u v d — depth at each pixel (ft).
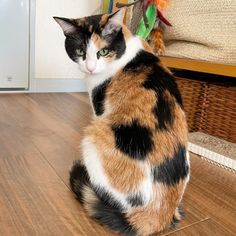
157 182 2.36
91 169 2.52
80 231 2.45
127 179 2.36
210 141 4.70
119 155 2.38
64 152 3.99
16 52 6.97
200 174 3.84
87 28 2.87
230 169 4.05
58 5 7.07
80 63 2.96
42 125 5.02
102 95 2.81
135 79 2.65
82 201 2.68
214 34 4.51
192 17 4.72
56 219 2.58
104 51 2.85
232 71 3.99
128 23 5.08
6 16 6.62
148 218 2.40
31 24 6.90
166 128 2.43
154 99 2.47
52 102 6.62
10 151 3.88
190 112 5.24
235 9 4.27
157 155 2.36
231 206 3.10
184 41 5.08
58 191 3.02
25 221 2.52
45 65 7.39
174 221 2.60
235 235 2.61
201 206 3.04
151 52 3.10
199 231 2.61
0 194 2.87
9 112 5.60
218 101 4.75
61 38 7.34
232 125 4.62
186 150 2.58
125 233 2.39
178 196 2.53
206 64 4.32
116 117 2.50
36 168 3.48
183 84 5.21
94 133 2.55
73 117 5.60
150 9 4.74
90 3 7.44
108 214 2.46
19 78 7.22
